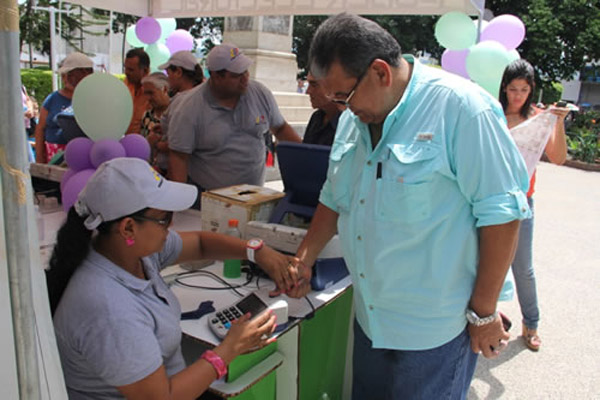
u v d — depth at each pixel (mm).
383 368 1580
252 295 1561
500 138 1222
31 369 771
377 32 1214
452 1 2514
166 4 3693
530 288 2807
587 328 3168
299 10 2941
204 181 2762
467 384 1562
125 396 1116
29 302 751
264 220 1985
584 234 5258
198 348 1668
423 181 1237
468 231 1297
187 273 1836
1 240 745
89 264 1150
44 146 3779
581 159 10484
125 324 1081
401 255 1329
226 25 7621
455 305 1359
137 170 1168
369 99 1244
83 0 3441
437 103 1248
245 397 1453
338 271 1812
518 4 14672
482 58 2730
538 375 2650
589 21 13625
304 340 1708
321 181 1990
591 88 23672
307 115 7508
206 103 2617
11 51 676
